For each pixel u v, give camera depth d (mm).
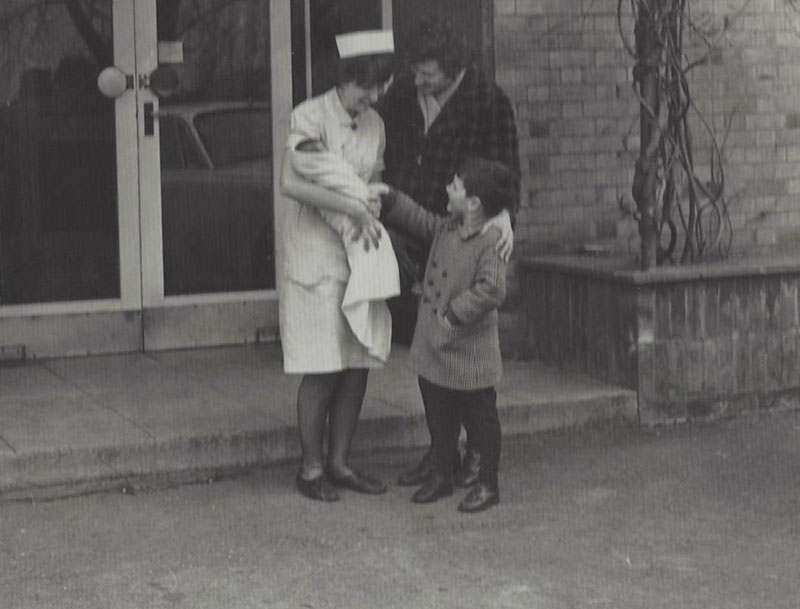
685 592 5191
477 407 6055
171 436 6426
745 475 6617
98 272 8141
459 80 6629
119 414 6812
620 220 8250
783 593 5191
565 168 8109
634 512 6082
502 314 8039
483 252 5867
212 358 8070
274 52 8336
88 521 5863
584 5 8047
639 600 5113
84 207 8094
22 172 7977
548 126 8047
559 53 8023
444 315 5887
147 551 5543
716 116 8445
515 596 5137
